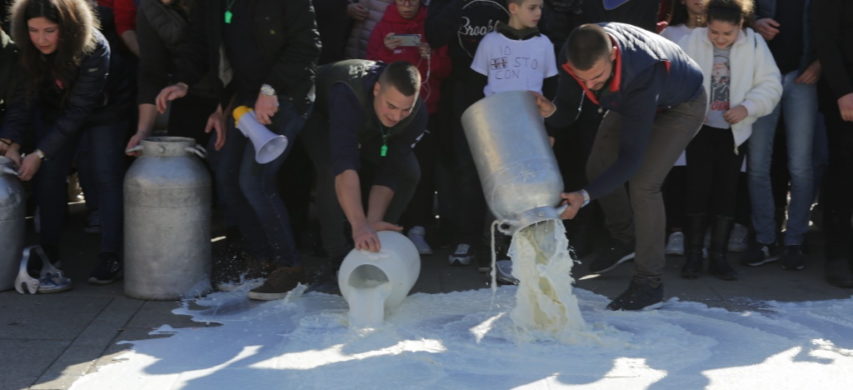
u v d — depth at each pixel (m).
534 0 5.77
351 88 4.98
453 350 4.50
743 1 5.78
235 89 5.33
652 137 5.12
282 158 5.22
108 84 5.64
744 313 5.20
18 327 4.80
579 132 6.30
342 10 6.45
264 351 4.49
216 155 5.47
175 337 4.68
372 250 4.84
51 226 5.69
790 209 6.20
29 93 5.50
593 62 4.49
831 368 4.33
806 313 5.23
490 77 5.89
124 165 5.84
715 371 4.27
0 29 5.46
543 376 4.20
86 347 4.54
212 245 6.52
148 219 5.24
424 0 6.52
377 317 4.81
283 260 5.43
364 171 5.78
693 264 5.96
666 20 6.49
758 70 5.87
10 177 5.45
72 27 5.24
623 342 4.61
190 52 5.39
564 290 4.69
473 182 6.14
